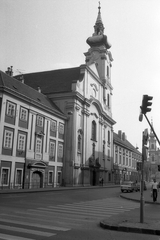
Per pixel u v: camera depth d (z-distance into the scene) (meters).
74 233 7.73
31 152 32.47
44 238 6.96
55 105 42.91
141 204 9.38
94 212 12.55
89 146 47.38
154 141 143.12
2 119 27.83
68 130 42.00
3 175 27.92
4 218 9.82
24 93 32.88
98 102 51.00
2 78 30.67
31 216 10.59
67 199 19.30
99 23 60.22
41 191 27.56
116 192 30.83
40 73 52.28
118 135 79.75
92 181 47.72
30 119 32.72
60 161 39.94
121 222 9.16
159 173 134.50
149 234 8.03
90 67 51.47
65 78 48.12
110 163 58.97
